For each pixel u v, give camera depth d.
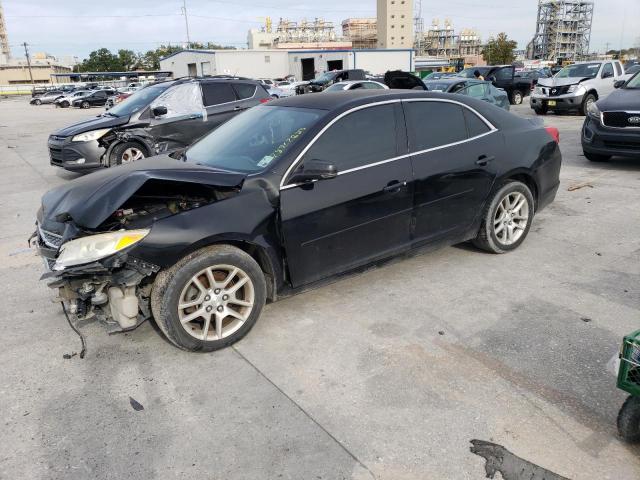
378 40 131.25
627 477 2.35
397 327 3.71
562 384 3.01
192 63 55.97
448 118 4.42
